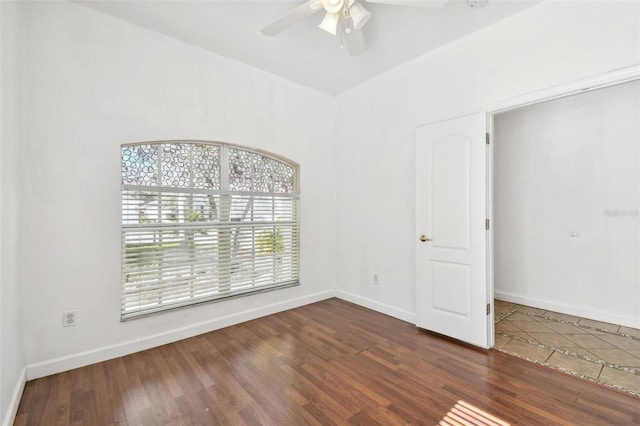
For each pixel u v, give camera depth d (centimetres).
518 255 381
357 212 381
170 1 225
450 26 254
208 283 302
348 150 392
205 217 301
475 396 193
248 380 213
